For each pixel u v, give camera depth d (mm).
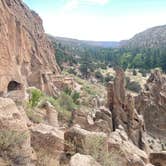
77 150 13484
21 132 10445
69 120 45094
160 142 56938
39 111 36250
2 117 10164
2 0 67500
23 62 80688
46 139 13469
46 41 122312
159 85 67875
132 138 43469
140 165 16891
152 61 188500
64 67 169750
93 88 118312
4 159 9133
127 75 164750
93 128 38469
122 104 45969
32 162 10531
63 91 90312
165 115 64062
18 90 55438
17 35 76375
